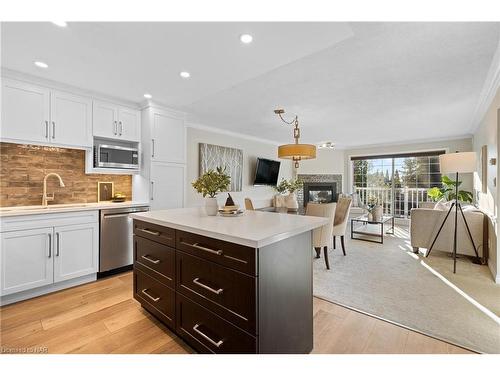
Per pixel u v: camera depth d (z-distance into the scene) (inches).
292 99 131.7
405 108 146.9
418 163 258.1
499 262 106.3
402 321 78.2
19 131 97.2
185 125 151.3
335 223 154.7
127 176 145.8
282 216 79.4
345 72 99.7
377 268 126.7
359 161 297.9
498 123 107.7
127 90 116.1
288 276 57.6
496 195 109.2
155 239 75.2
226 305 53.7
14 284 89.3
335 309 86.0
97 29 67.9
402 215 267.1
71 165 124.2
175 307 67.6
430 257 145.3
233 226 61.0
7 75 94.1
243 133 224.2
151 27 66.6
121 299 94.0
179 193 147.2
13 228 89.3
